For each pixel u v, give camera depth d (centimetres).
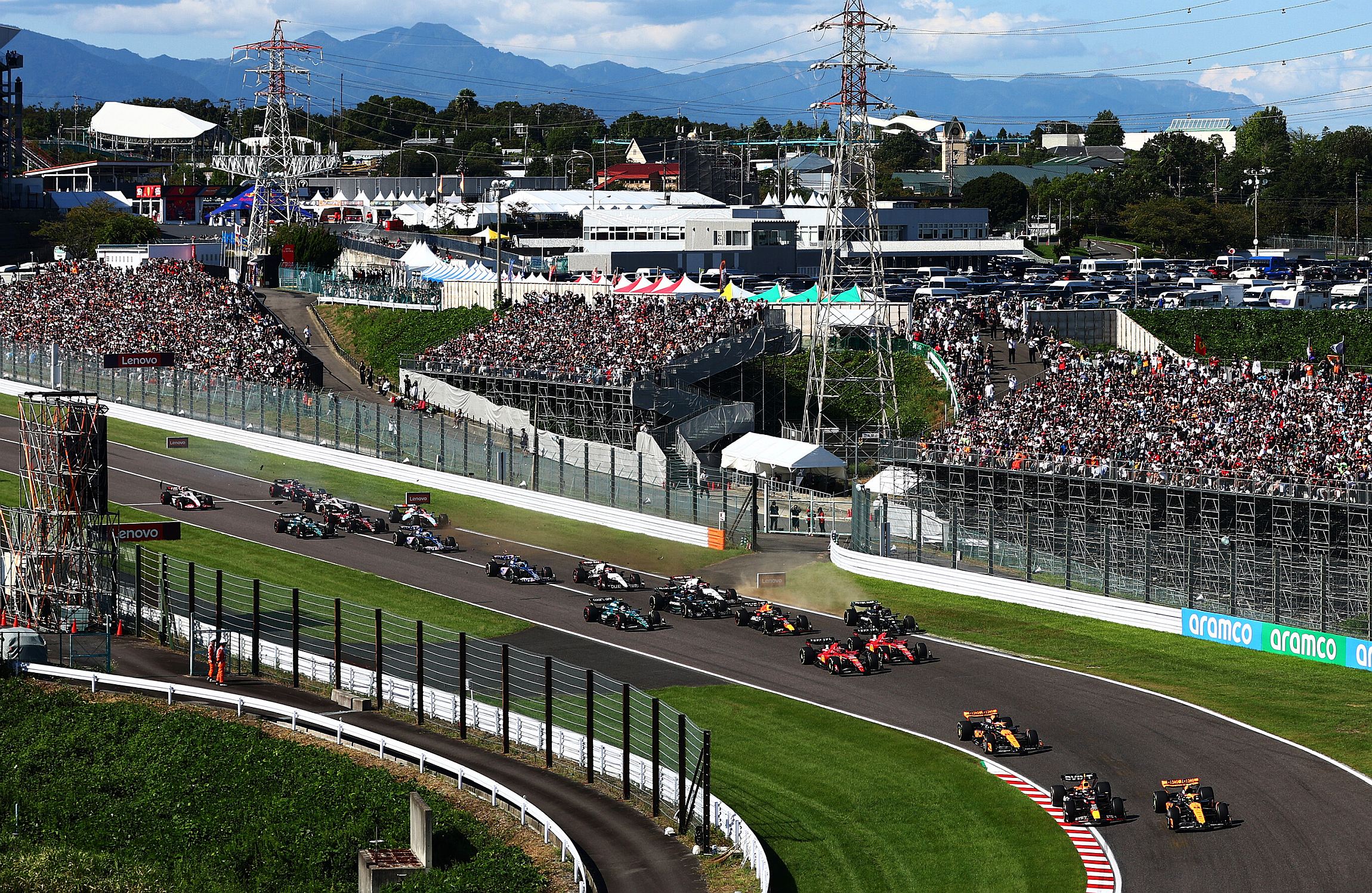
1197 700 7006
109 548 8306
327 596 8888
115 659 7631
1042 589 8638
